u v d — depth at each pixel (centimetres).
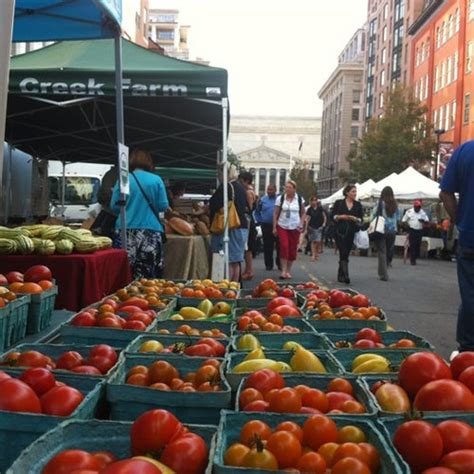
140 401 253
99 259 533
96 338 358
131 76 785
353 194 1292
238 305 495
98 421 211
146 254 705
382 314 443
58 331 366
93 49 909
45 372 252
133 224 706
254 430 203
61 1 660
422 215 2077
